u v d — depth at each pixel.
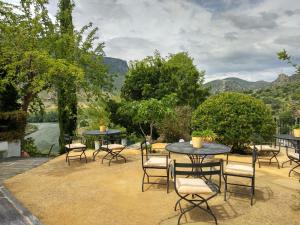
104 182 6.01
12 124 10.07
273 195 5.13
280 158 8.65
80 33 14.32
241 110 8.88
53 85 12.41
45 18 13.08
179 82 19.53
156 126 13.16
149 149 10.38
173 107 11.95
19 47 10.88
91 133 8.28
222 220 4.04
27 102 12.28
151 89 18.44
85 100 14.95
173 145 5.74
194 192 3.88
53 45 12.89
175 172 4.02
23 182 6.08
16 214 4.20
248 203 4.73
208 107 9.41
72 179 6.29
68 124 14.40
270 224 3.92
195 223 3.94
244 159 8.52
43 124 33.00
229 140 9.00
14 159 8.96
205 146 5.58
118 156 8.56
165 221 4.02
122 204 4.70
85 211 4.41
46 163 8.20
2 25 10.64
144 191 5.37
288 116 10.80
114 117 17.11
